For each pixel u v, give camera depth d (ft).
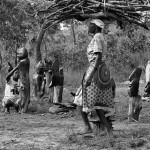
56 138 21.61
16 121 29.81
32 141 20.89
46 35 82.33
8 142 20.63
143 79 76.69
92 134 22.02
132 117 29.60
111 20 24.13
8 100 35.58
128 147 18.97
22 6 59.16
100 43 20.18
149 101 46.29
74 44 96.22
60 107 36.01
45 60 43.47
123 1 22.61
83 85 20.44
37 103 40.06
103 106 20.51
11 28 62.59
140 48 91.15
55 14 24.71
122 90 62.03
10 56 75.46
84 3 23.40
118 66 85.61
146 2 22.97
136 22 23.18
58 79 37.32
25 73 35.91
